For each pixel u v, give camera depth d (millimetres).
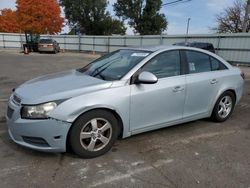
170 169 3416
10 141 4109
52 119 3312
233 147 4117
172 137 4441
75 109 3383
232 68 5348
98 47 32531
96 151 3658
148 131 4465
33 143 3457
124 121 3846
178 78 4340
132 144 4125
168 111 4289
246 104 6789
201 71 4750
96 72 4266
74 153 3688
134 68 3965
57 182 3078
